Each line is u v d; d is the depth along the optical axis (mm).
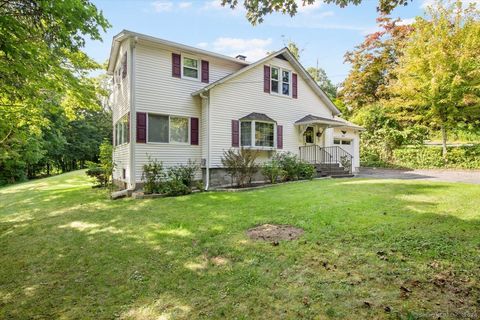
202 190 10305
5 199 11922
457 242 3887
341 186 9273
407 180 10625
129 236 5344
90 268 4156
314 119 13875
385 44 25594
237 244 4512
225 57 12453
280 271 3518
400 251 3740
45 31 5676
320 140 15477
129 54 10398
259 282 3314
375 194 7461
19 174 24891
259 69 13203
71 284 3730
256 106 13016
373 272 3271
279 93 13898
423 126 17688
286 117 14117
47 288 3670
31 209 8742
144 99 10578
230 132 12156
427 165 16797
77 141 31750
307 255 3881
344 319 2514
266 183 11734
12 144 10719
